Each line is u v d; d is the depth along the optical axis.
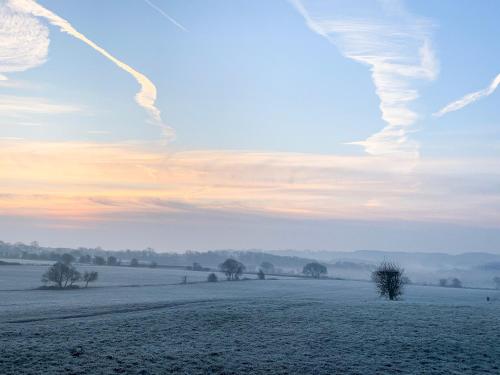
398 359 28.20
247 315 41.62
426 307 49.75
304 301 56.56
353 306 50.03
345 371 26.00
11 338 31.19
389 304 52.94
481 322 39.22
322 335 33.94
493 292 146.25
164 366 26.11
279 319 39.97
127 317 40.47
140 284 139.50
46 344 29.69
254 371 25.75
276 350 29.81
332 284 162.12
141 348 29.59
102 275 177.00
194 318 39.94
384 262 74.75
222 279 177.00
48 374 24.27
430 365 27.14
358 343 31.66
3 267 191.00
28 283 128.25
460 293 131.00
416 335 33.97
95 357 27.30
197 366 26.27
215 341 31.97
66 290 108.56
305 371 25.91
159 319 39.38
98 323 37.53
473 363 27.58
